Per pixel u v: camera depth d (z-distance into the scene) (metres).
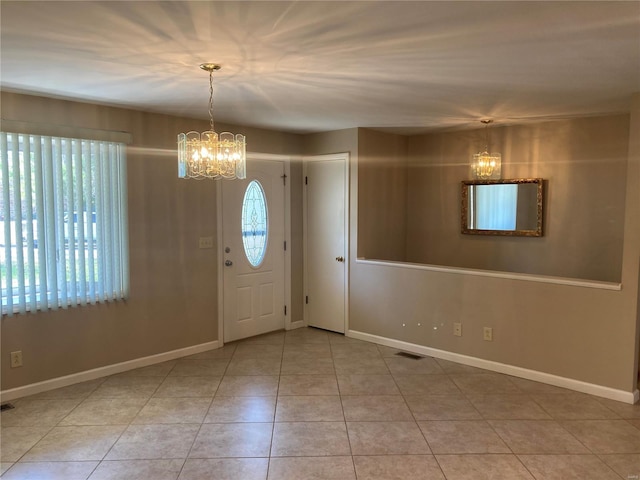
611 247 4.44
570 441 2.94
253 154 5.06
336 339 5.16
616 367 3.53
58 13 2.00
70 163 3.68
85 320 3.88
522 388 3.78
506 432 3.05
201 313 4.70
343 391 3.72
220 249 4.82
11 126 3.35
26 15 2.02
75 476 2.56
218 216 4.79
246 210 5.06
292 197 5.48
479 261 5.36
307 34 2.24
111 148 3.94
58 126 3.59
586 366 3.67
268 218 5.26
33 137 3.48
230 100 3.70
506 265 5.15
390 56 2.58
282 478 2.54
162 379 3.96
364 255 5.23
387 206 5.54
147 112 4.16
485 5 1.90
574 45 2.40
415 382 3.91
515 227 5.02
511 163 5.01
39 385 3.65
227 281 4.93
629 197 3.42
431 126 5.00
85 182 3.79
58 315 3.72
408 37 2.28
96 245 3.90
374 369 4.21
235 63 2.71
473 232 5.34
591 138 4.50
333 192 5.30
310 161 5.51
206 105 3.88
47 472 2.60
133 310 4.18
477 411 3.36
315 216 5.50
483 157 4.64
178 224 4.46
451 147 5.48
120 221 4.03
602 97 3.59
